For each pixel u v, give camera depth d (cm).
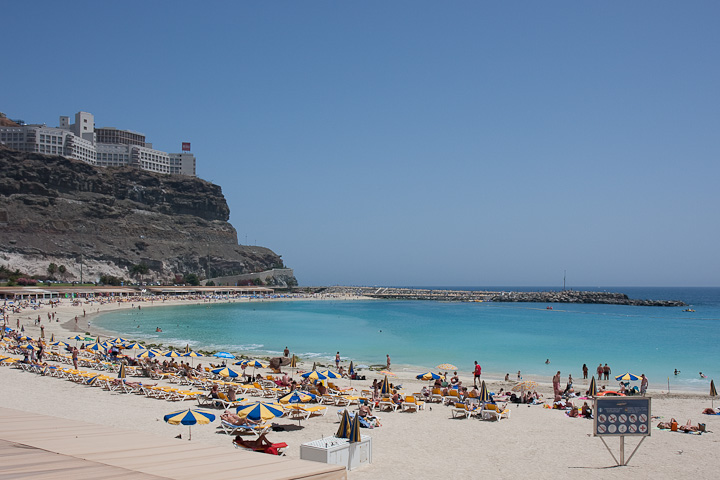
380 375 4022
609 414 1766
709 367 4600
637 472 1698
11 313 9494
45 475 710
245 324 8906
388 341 6419
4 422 1139
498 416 2466
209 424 2180
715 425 2394
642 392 3294
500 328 8350
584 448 1986
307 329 8038
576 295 18975
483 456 1861
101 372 3550
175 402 2634
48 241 19888
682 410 2756
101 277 18888
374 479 1578
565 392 3212
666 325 9144
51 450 871
